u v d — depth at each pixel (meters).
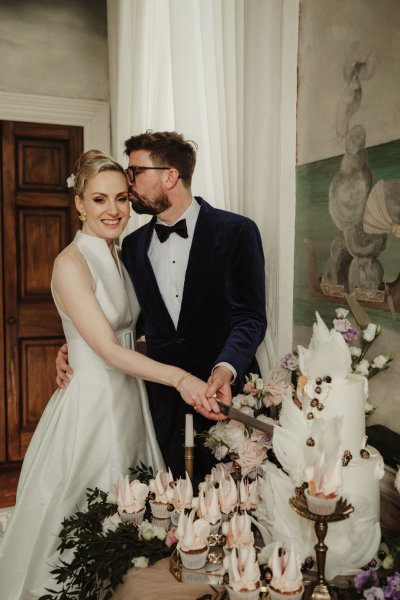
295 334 1.86
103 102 3.71
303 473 1.05
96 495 1.53
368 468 1.12
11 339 3.77
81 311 1.61
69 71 3.65
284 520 1.13
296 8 1.77
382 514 1.46
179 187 1.82
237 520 1.19
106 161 1.66
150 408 1.96
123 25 2.72
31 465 1.71
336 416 1.07
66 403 1.70
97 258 1.71
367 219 1.50
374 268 1.48
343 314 1.50
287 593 1.00
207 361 1.86
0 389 3.77
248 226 1.80
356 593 1.02
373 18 1.45
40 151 3.72
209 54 1.90
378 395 1.51
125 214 1.71
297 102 1.80
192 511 1.18
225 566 1.08
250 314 1.76
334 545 1.10
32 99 3.60
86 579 1.30
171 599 1.11
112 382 1.73
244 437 1.48
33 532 1.66
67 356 1.84
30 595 1.62
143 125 2.49
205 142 2.00
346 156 1.58
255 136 1.83
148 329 1.94
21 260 3.76
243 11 1.84
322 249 1.70
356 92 1.52
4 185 3.67
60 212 3.80
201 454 1.91
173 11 1.95
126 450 1.72
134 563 1.22
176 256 1.90
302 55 1.76
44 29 3.59
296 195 1.82
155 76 2.40
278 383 1.48
